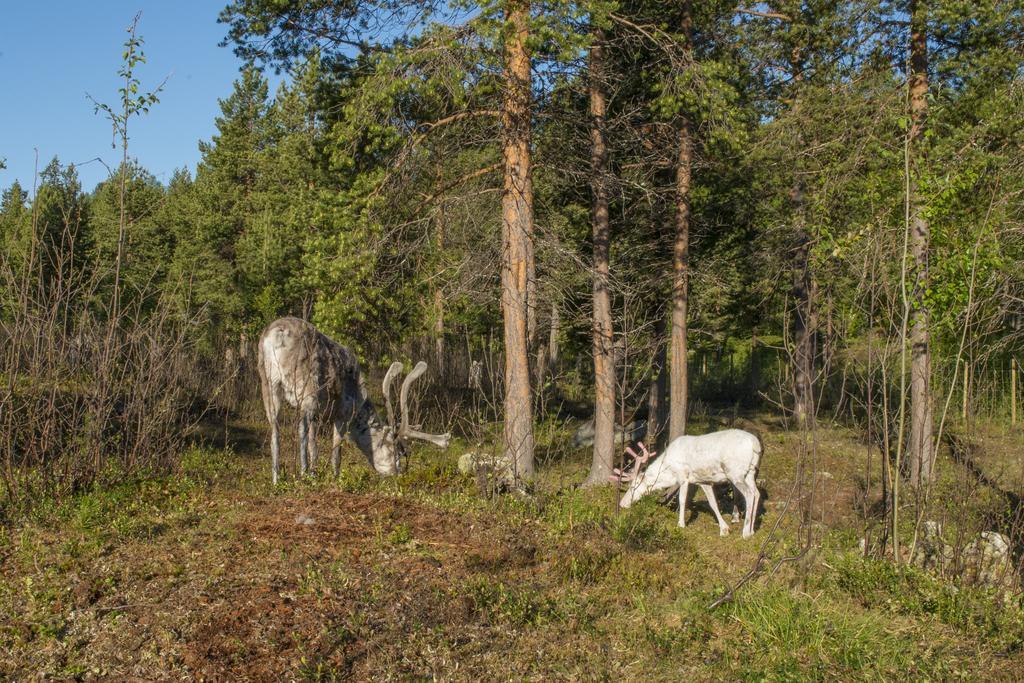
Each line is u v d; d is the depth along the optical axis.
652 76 14.98
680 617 6.68
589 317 16.91
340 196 13.08
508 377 12.31
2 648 5.23
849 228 12.12
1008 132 11.09
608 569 7.84
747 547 9.59
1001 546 8.00
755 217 17.42
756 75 16.27
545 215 16.41
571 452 16.30
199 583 6.23
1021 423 10.42
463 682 5.29
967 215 10.25
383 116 12.29
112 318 9.45
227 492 9.19
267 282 26.84
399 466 10.65
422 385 16.58
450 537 7.96
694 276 16.45
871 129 12.80
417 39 12.65
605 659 5.86
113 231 20.78
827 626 6.39
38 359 8.67
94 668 5.09
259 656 5.30
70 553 6.75
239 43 13.86
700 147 15.24
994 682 5.55
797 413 8.38
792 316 20.97
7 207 12.92
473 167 14.12
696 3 14.89
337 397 10.02
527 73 12.21
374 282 13.05
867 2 13.23
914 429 11.26
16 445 8.80
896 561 7.76
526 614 6.43
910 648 6.11
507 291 12.52
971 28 12.79
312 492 9.01
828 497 12.09
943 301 9.34
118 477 9.04
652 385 17.91
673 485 10.90
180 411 14.28
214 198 28.89
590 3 11.03
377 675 5.27
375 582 6.48
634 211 16.97
